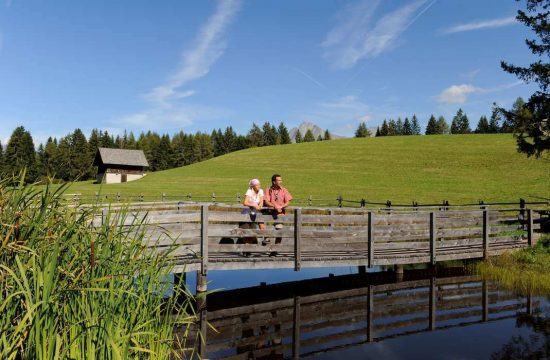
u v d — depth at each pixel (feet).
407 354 20.08
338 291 33.17
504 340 21.83
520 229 46.44
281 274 39.86
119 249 12.25
